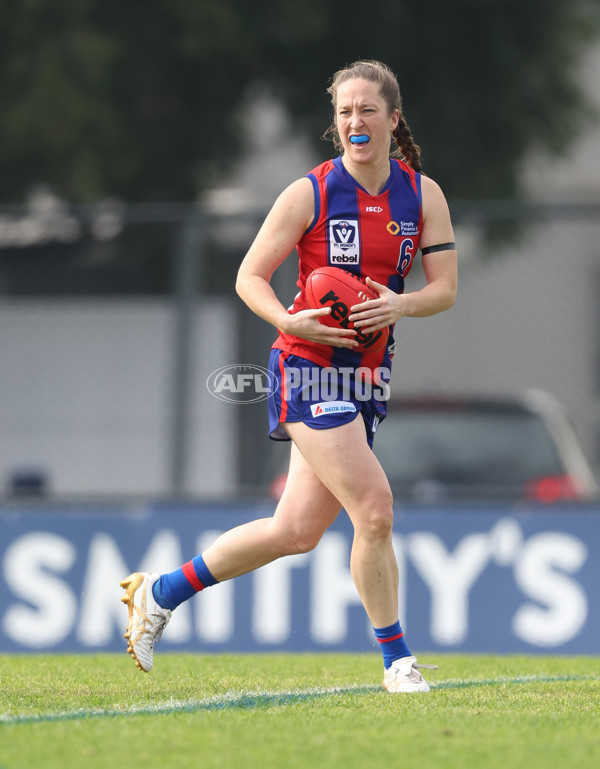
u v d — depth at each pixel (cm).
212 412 3008
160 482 3297
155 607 1335
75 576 2405
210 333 3127
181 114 4244
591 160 5775
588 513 2331
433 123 4359
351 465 1240
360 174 1267
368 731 1048
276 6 4056
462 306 4500
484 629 2300
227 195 4784
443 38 4338
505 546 2327
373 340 1253
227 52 4103
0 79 3900
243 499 2505
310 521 1288
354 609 2311
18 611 2394
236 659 1739
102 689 1344
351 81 1256
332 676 1491
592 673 1545
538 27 4341
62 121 3859
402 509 2359
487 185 4397
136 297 3403
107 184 4094
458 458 2834
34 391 3366
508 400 2900
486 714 1136
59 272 3412
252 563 1313
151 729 1060
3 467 3309
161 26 4019
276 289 2781
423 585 2319
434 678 1473
